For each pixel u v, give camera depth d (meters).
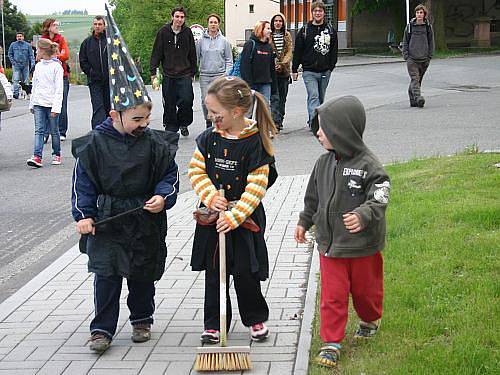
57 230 8.57
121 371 4.84
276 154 12.23
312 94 14.20
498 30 42.44
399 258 6.21
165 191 5.08
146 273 5.11
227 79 4.96
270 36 13.74
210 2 61.09
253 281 5.07
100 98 13.48
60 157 12.57
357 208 4.55
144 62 59.38
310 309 5.64
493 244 6.19
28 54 27.20
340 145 4.65
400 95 19.89
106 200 5.06
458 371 4.29
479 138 12.44
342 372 4.56
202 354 4.76
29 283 6.64
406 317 5.10
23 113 20.97
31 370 4.88
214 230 5.05
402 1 40.25
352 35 42.91
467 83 22.03
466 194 7.88
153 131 5.25
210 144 5.02
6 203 9.82
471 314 5.00
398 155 11.20
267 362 4.86
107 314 5.17
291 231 7.85
